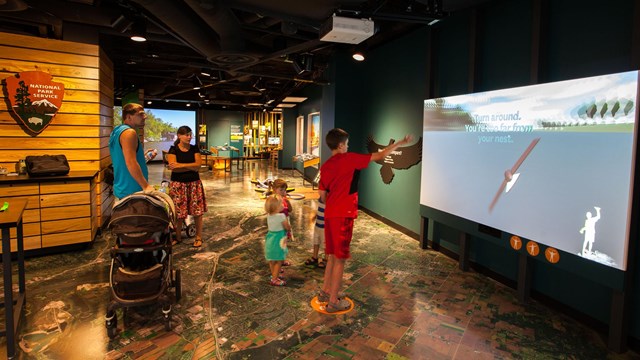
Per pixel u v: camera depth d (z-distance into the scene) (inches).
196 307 126.3
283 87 478.9
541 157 121.6
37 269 157.9
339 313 123.4
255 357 98.5
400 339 108.3
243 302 130.5
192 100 573.6
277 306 127.8
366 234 221.9
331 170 122.3
